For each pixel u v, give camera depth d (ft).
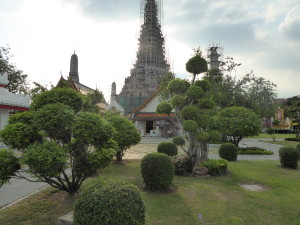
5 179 19.63
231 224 18.13
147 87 212.64
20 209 20.89
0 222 18.24
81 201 14.84
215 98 75.87
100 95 96.27
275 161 46.78
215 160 35.76
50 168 18.43
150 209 20.95
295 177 32.73
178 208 21.27
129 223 14.16
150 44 229.04
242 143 94.48
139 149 71.20
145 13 238.89
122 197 14.69
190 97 34.76
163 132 121.39
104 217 13.82
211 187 27.94
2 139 20.52
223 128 59.88
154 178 26.00
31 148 18.79
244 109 62.75
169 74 67.46
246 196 24.85
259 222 18.57
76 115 22.45
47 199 23.49
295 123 111.96
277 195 25.21
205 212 20.42
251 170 36.55
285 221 18.81
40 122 20.17
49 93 24.09
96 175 33.86
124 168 39.40
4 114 50.93
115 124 42.83
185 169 34.04
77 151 21.99
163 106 36.32
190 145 36.60
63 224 17.83
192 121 32.22
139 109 128.88
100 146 22.04
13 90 105.60
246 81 91.97
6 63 101.71
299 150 44.32
